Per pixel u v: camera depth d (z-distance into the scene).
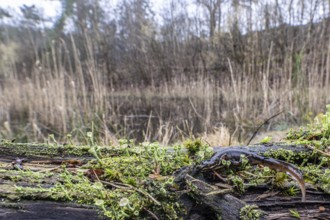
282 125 3.35
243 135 3.01
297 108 3.71
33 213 0.58
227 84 4.84
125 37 7.49
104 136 2.66
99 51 7.28
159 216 0.59
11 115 4.79
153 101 5.21
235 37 5.87
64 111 3.68
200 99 4.50
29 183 0.64
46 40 6.88
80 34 7.16
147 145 0.72
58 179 0.66
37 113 4.64
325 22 4.96
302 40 5.31
